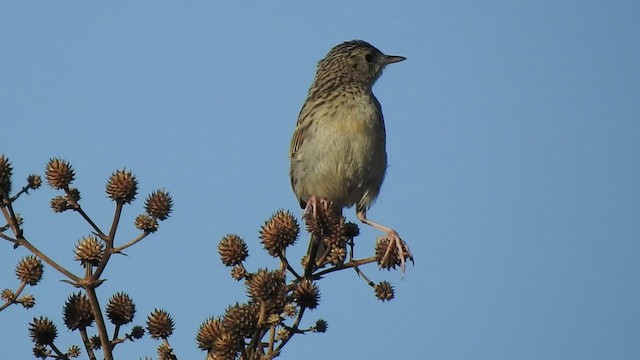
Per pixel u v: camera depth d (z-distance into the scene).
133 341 8.34
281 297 7.91
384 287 9.44
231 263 8.89
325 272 8.91
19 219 8.94
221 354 7.68
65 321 8.25
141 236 8.72
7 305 8.58
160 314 8.77
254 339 7.74
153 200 8.92
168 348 8.33
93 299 7.57
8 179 8.44
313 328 8.05
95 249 7.90
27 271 8.70
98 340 8.39
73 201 8.41
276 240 8.84
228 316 7.82
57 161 8.92
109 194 8.69
